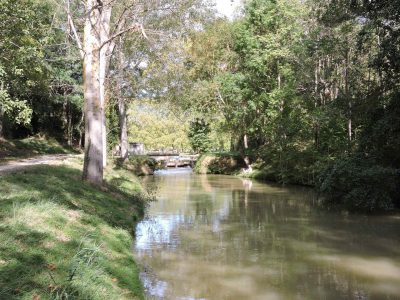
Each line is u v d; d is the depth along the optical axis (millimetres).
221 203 19078
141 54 24938
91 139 14406
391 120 16547
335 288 8258
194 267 9461
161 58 18484
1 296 4590
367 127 18469
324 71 26062
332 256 10445
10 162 19594
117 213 12125
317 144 26281
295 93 27750
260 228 13656
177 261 9898
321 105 25406
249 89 31703
